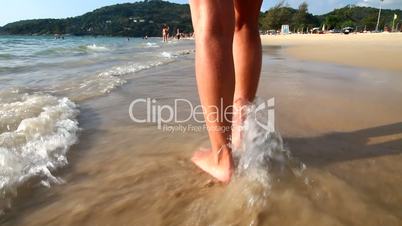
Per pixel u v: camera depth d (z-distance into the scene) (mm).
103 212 1384
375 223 1219
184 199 1441
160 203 1423
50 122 2410
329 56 9164
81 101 3365
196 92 3732
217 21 1418
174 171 1713
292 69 6000
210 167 1639
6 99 3295
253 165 1497
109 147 2078
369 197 1376
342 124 2385
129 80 4719
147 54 11688
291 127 2295
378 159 1751
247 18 1796
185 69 6105
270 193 1366
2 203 1447
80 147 2080
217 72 1421
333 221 1229
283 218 1249
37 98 3260
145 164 1812
